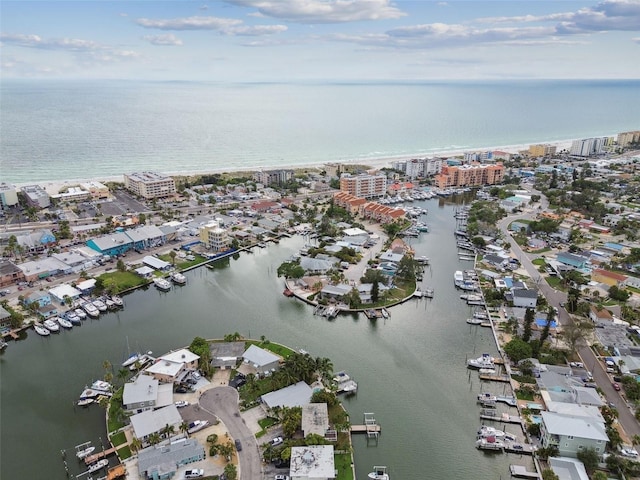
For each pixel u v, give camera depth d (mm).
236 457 138250
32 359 194500
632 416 157250
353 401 168250
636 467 132375
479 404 168000
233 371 182000
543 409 160875
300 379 170875
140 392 160625
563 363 186125
